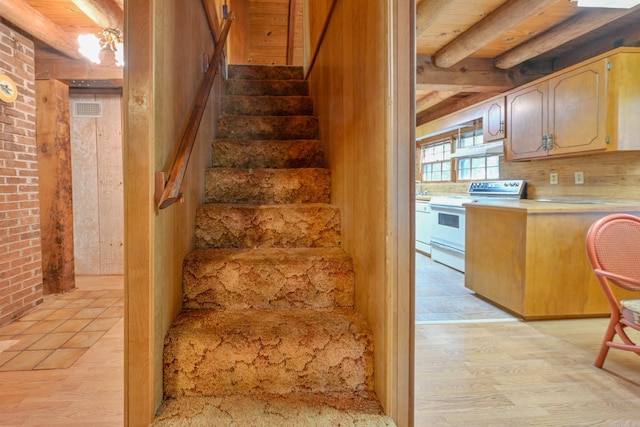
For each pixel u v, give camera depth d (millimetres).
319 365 1372
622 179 2895
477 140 4980
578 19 2723
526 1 2381
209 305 1619
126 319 1174
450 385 1798
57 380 1831
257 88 3234
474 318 2744
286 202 2205
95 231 4340
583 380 1849
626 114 2584
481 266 3225
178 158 1307
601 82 2674
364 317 1504
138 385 1182
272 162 2449
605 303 2736
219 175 2166
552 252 2697
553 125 3107
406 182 1203
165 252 1330
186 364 1336
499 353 2150
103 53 3518
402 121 1189
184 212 1641
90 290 3615
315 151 2461
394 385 1228
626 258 1988
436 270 4414
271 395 1350
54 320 2744
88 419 1510
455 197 5094
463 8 2641
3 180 2711
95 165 4297
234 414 1242
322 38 2453
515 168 4133
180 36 1544
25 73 2973
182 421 1203
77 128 4270
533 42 3178
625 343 1887
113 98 4262
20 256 2867
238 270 1625
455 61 3457
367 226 1428
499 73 3812
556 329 2533
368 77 1380
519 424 1509
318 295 1650
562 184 3457
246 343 1356
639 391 1749
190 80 1746
